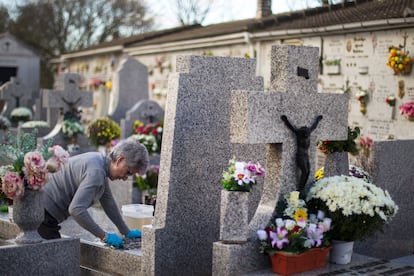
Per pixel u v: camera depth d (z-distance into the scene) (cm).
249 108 537
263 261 546
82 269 639
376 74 1202
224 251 525
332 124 617
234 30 1622
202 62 610
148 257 585
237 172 526
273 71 581
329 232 570
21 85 2316
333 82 1305
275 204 570
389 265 571
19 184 507
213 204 627
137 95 1725
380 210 571
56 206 605
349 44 1265
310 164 604
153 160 1198
